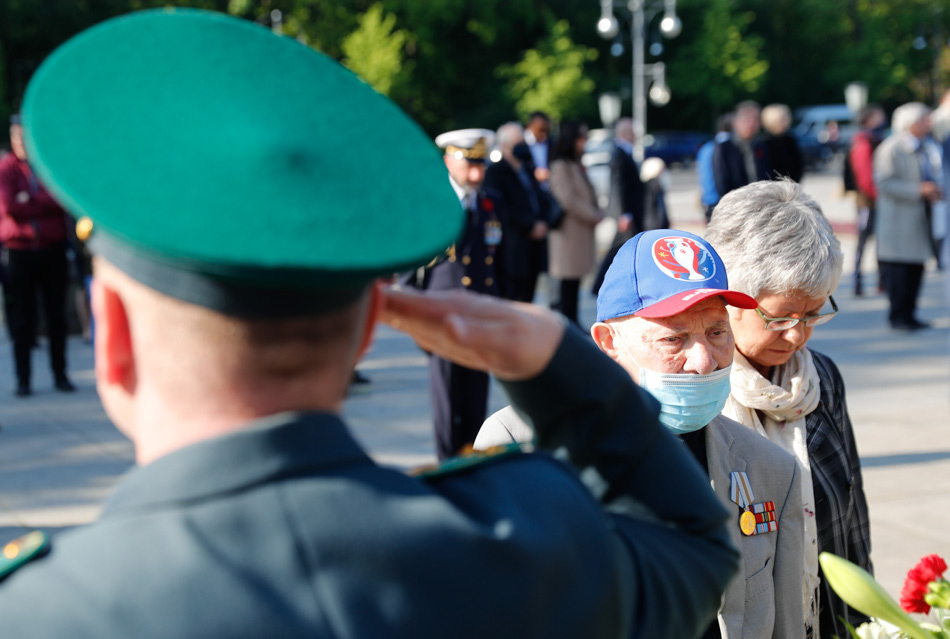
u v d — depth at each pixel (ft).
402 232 2.53
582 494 2.95
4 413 22.50
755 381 6.96
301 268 2.34
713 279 5.93
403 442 19.45
